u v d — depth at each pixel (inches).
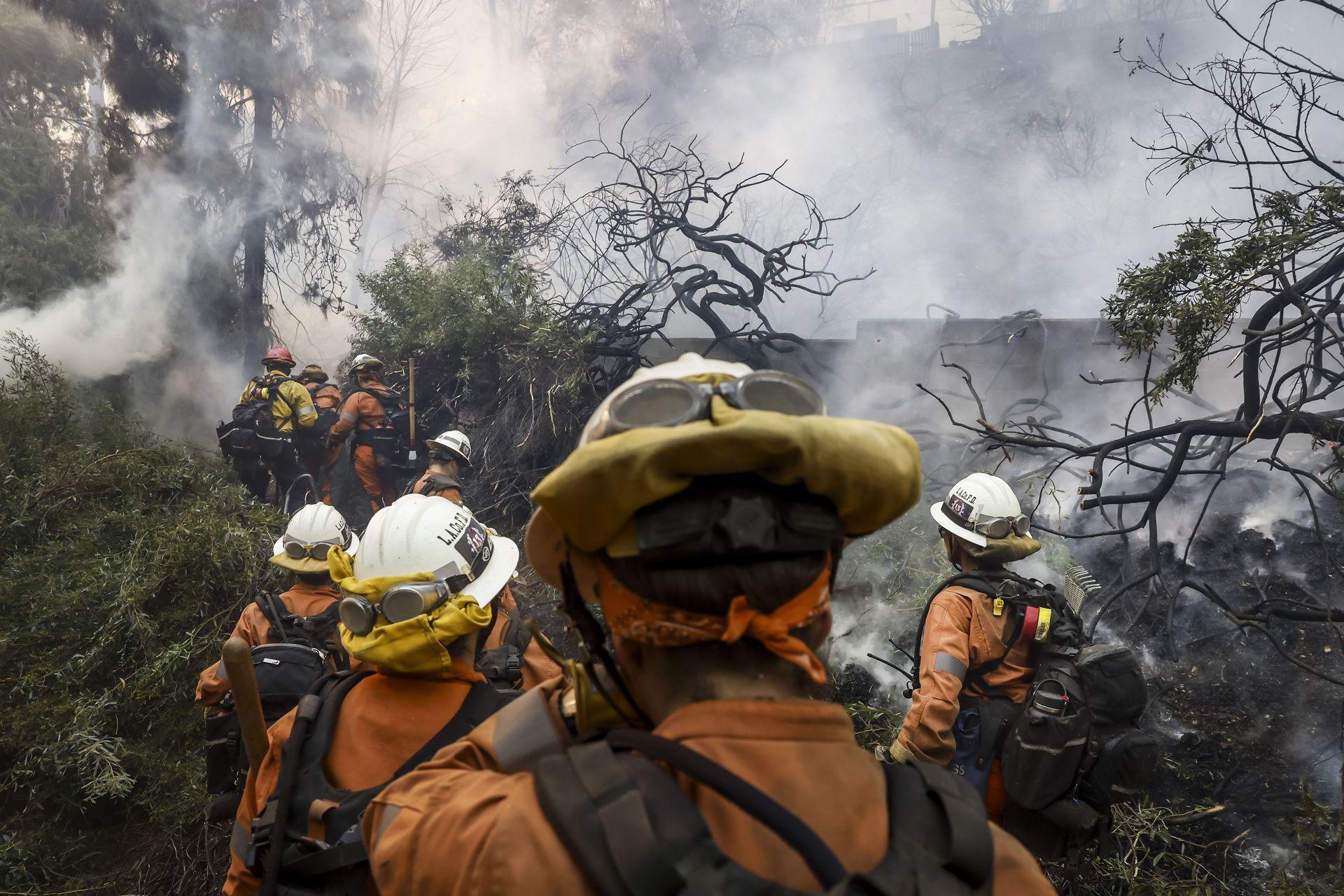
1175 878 129.4
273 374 279.4
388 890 30.4
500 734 33.9
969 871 26.8
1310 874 129.7
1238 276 144.3
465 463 221.3
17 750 156.2
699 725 28.0
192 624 170.6
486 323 292.8
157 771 150.2
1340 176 147.3
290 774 62.1
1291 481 204.4
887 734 151.8
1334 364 220.2
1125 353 243.8
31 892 137.0
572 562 32.1
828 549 29.3
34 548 190.5
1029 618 106.0
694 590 27.4
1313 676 162.9
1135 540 197.5
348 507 302.0
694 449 25.3
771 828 25.3
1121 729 104.2
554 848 25.7
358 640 70.0
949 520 116.9
